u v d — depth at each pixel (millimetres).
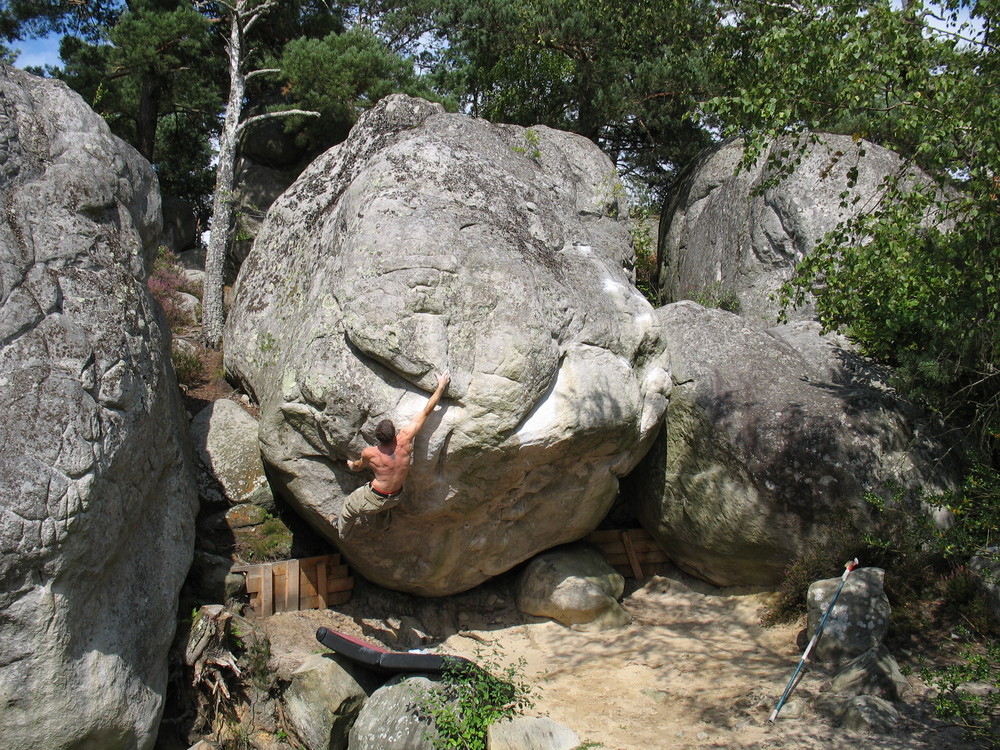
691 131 18391
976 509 7648
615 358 8523
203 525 8789
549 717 7121
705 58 14461
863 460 8641
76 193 7004
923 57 7613
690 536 9508
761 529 8859
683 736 6809
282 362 8383
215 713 7047
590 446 8320
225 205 13172
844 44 7578
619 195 12602
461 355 7547
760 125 8328
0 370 5812
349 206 8852
